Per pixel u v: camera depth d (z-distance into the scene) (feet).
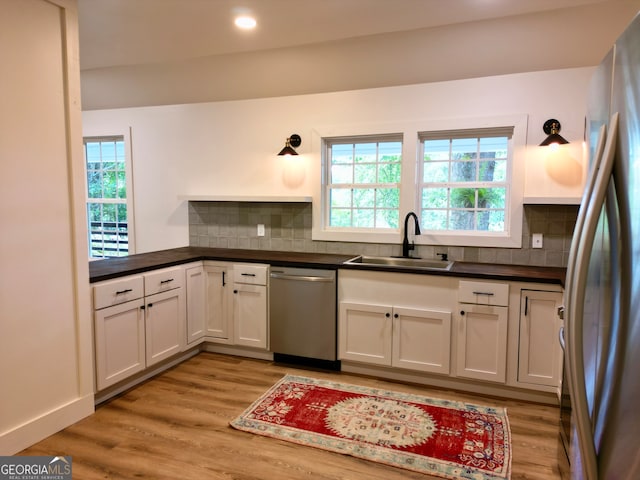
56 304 7.83
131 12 8.35
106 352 8.94
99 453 7.32
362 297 10.53
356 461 7.18
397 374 10.54
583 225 3.39
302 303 11.03
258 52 11.17
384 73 11.18
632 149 2.88
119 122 14.69
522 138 10.45
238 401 9.27
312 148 12.55
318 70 11.51
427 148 11.72
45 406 7.72
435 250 11.51
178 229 14.40
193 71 12.42
